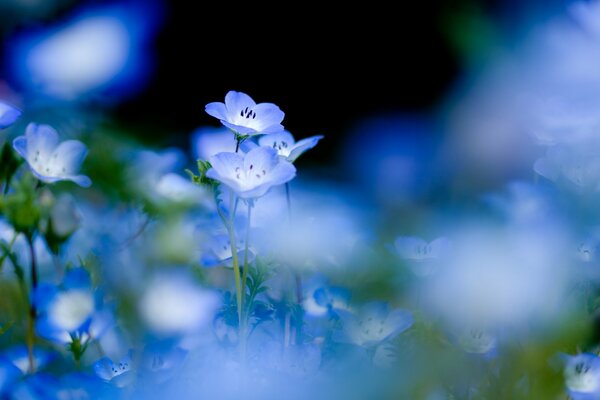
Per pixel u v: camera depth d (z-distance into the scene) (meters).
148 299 0.70
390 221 0.88
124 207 0.78
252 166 0.61
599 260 0.64
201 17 1.89
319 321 0.66
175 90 1.86
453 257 0.65
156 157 0.79
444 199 1.04
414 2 1.88
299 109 1.94
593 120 0.68
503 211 0.68
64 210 0.67
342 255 0.69
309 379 0.61
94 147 0.81
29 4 1.14
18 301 0.73
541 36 1.27
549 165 0.66
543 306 0.64
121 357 0.67
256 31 1.94
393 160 1.43
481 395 0.63
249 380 0.61
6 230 0.72
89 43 0.93
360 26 1.93
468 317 0.64
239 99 0.63
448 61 1.79
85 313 0.65
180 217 0.76
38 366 0.66
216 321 0.65
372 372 0.62
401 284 0.68
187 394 0.61
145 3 1.03
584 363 0.63
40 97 0.89
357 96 1.91
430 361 0.63
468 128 1.43
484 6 1.62
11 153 0.66
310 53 1.95
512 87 1.39
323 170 1.64
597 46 0.88
